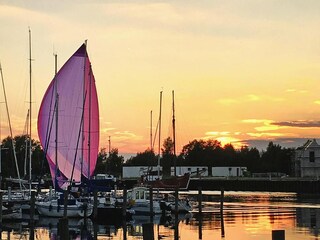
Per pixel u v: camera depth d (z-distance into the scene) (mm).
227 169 188000
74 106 88750
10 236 58500
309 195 139125
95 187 78750
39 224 68750
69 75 88812
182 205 81000
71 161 87250
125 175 175875
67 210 72500
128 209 76875
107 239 56219
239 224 66500
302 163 181750
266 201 111625
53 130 88000
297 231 58250
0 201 64188
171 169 175625
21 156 142625
